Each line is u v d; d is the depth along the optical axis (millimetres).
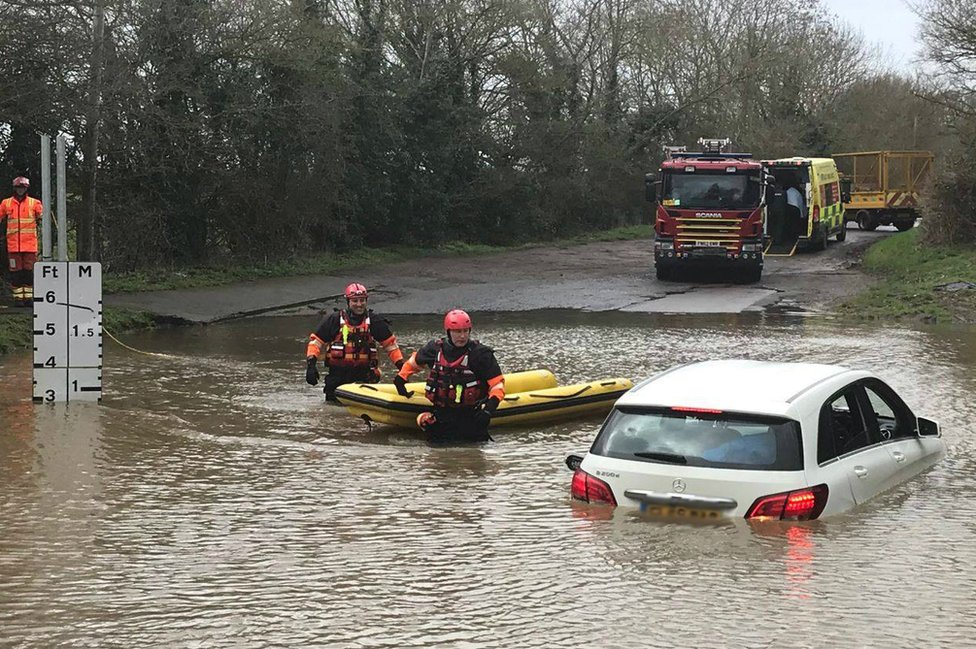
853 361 16141
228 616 5602
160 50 28547
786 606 5621
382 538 7039
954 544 6668
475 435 10648
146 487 8547
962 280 25688
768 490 6730
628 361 16453
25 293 20125
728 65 62969
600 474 7152
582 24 54344
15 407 12422
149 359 17016
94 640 5266
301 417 12047
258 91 31578
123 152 27953
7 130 24453
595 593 5855
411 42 45062
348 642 5230
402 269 34062
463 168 45062
